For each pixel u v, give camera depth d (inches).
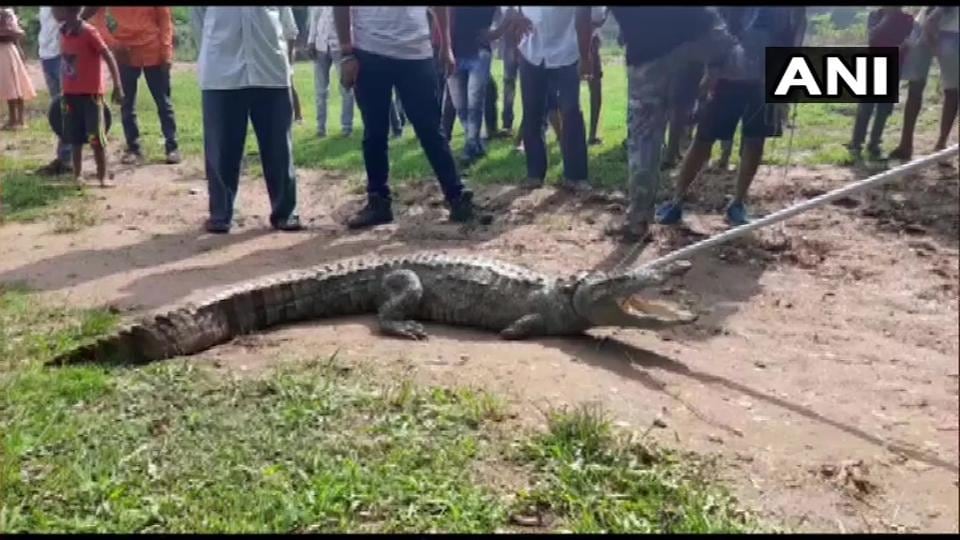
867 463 165.9
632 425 168.9
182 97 659.4
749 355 218.5
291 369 185.2
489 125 490.6
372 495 135.9
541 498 138.8
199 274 263.1
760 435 173.8
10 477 136.4
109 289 245.6
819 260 291.7
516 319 220.8
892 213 339.0
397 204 357.4
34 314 217.9
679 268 216.2
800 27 195.9
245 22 294.7
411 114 315.3
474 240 306.0
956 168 400.5
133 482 137.9
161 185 390.9
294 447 149.9
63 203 350.6
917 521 147.7
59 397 167.8
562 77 351.6
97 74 373.4
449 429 159.3
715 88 271.9
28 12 625.9
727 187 369.1
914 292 267.1
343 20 299.9
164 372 182.1
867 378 208.4
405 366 190.1
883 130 455.8
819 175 389.1
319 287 228.8
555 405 173.0
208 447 149.4
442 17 339.0
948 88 407.2
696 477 149.9
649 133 287.4
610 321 213.9
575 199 355.9
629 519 134.1
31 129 522.6
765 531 135.6
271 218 321.4
